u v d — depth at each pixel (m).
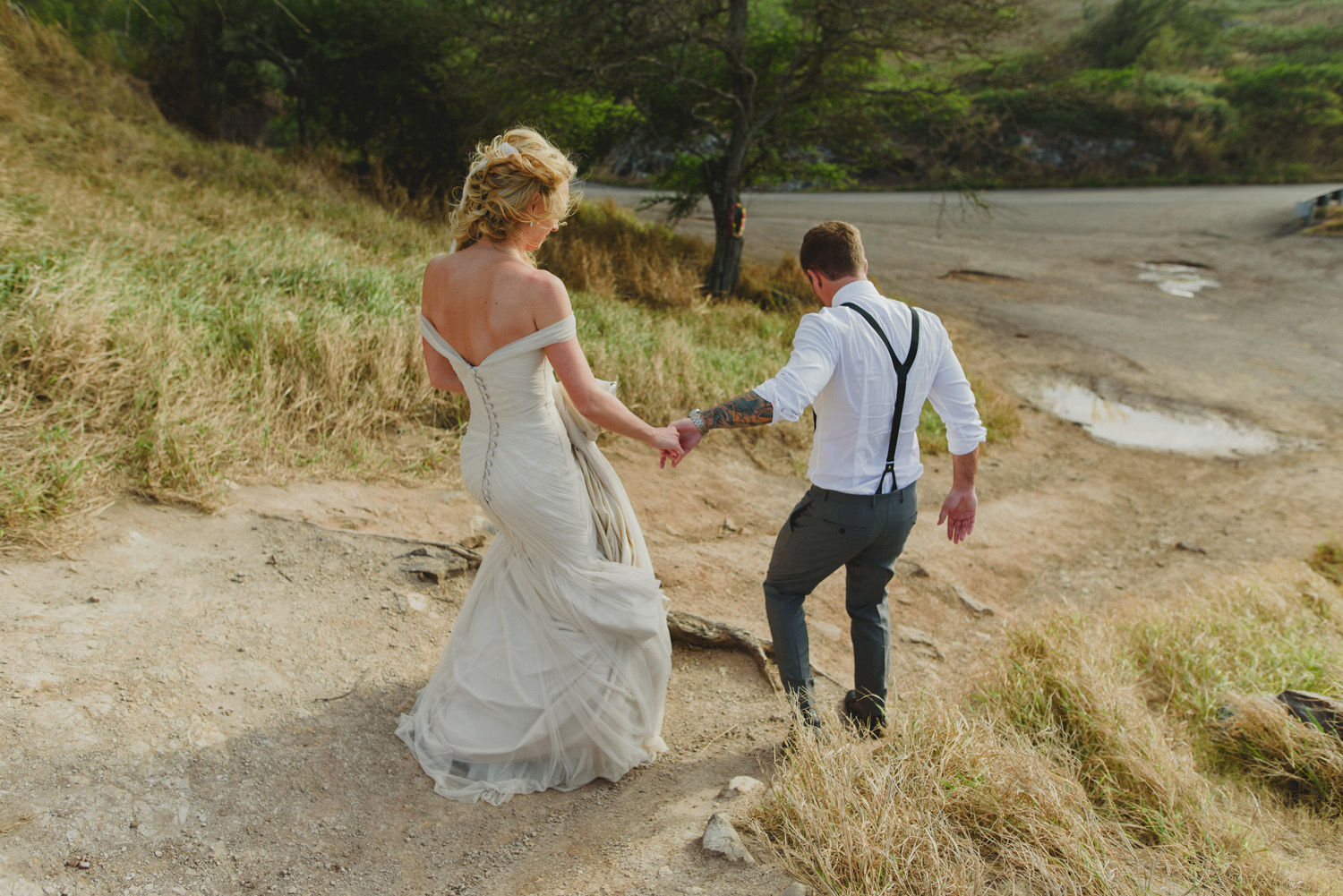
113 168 8.25
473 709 2.44
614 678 2.42
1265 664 3.77
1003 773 2.31
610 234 12.82
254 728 2.42
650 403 6.36
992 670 3.45
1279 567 5.27
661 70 10.80
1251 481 7.64
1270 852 2.40
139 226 6.38
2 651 2.41
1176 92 27.33
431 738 2.47
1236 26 37.75
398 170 13.52
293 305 5.63
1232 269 16.23
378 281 6.38
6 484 3.12
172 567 3.11
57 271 4.55
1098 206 22.47
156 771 2.17
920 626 4.48
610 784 2.51
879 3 10.37
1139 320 13.27
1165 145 26.64
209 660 2.64
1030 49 12.29
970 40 10.90
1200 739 3.22
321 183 10.26
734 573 4.50
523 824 2.27
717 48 10.97
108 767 2.13
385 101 13.32
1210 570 5.68
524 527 2.30
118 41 12.87
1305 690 3.50
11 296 4.14
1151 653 3.83
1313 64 31.16
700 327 9.34
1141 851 2.29
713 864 2.03
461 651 2.51
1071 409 9.60
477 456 2.32
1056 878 1.99
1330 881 2.29
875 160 13.35
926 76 12.61
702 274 12.47
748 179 13.61
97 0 12.48
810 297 12.61
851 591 2.76
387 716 2.62
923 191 26.17
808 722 2.63
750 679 3.22
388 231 9.03
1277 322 13.04
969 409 2.60
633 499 5.24
